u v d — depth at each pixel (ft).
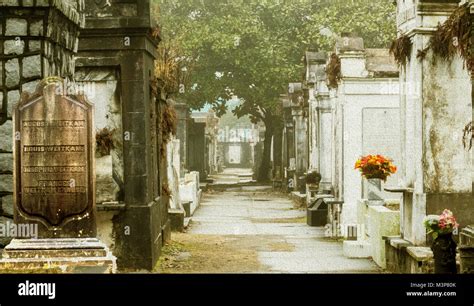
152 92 48.37
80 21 36.37
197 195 96.07
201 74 138.72
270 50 133.18
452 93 39.70
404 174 42.34
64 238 28.60
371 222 48.75
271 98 140.26
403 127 42.34
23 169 28.40
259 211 89.20
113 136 44.11
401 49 41.04
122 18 43.47
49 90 28.37
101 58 43.80
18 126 28.32
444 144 39.68
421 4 39.11
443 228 31.19
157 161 52.19
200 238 60.08
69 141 28.43
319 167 80.89
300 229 68.54
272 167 157.28
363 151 61.21
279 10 138.62
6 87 30.73
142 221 43.57
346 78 60.95
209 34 131.64
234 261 47.32
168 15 135.74
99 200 43.96
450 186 39.63
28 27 30.60
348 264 46.47
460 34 34.27
